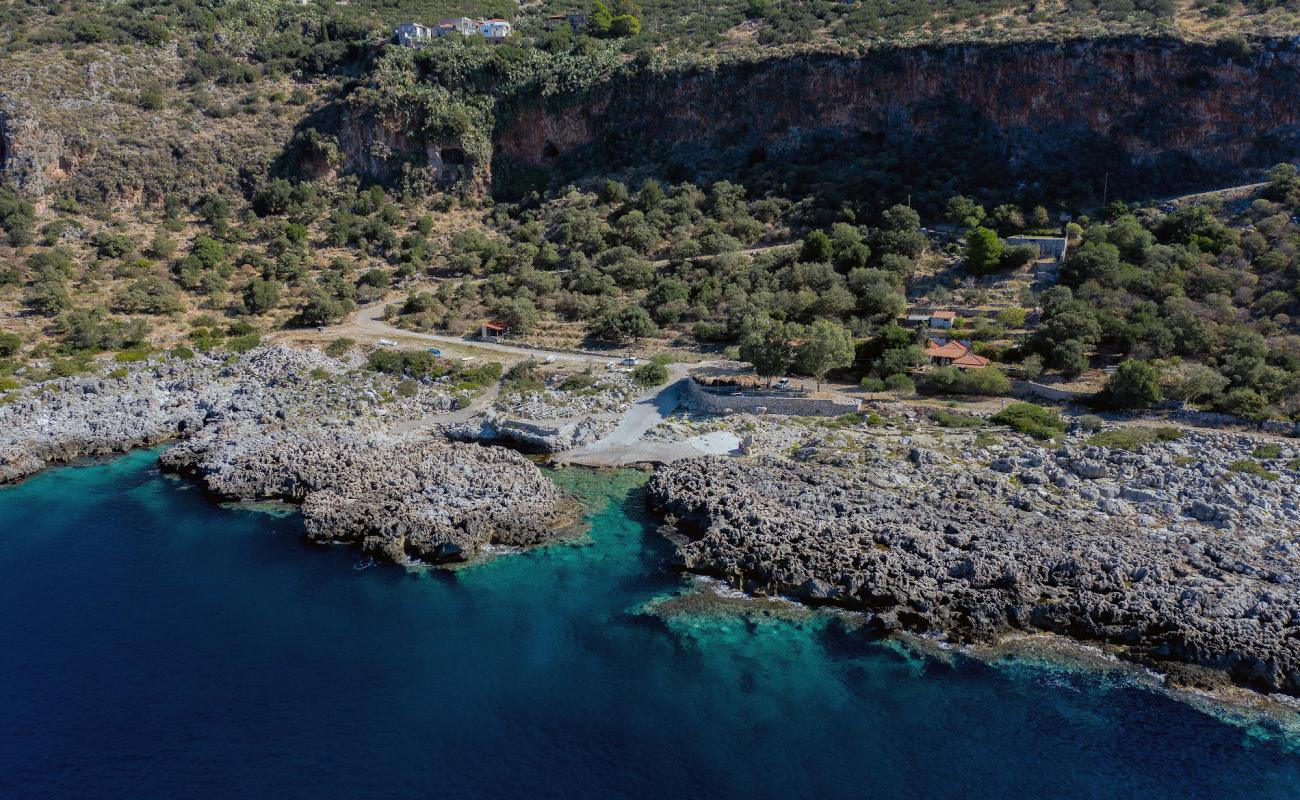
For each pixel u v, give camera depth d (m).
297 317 124.81
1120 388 83.44
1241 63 123.56
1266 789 43.97
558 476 82.25
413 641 56.88
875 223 130.38
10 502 78.19
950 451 78.31
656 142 161.25
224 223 147.88
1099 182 129.25
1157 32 128.75
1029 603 56.16
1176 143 127.38
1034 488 70.75
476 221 159.25
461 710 50.66
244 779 45.72
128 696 51.81
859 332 105.69
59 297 120.00
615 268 131.12
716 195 143.62
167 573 65.38
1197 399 84.06
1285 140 122.25
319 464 79.81
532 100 166.88
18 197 144.38
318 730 49.12
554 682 52.91
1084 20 142.00
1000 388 89.75
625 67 164.25
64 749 47.66
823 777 45.62
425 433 92.75
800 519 66.00
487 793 44.91
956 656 53.97
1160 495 67.19
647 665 54.25
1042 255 116.00
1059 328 92.75
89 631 57.94
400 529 68.19
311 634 57.66
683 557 63.81
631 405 95.44
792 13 180.75
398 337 118.56
